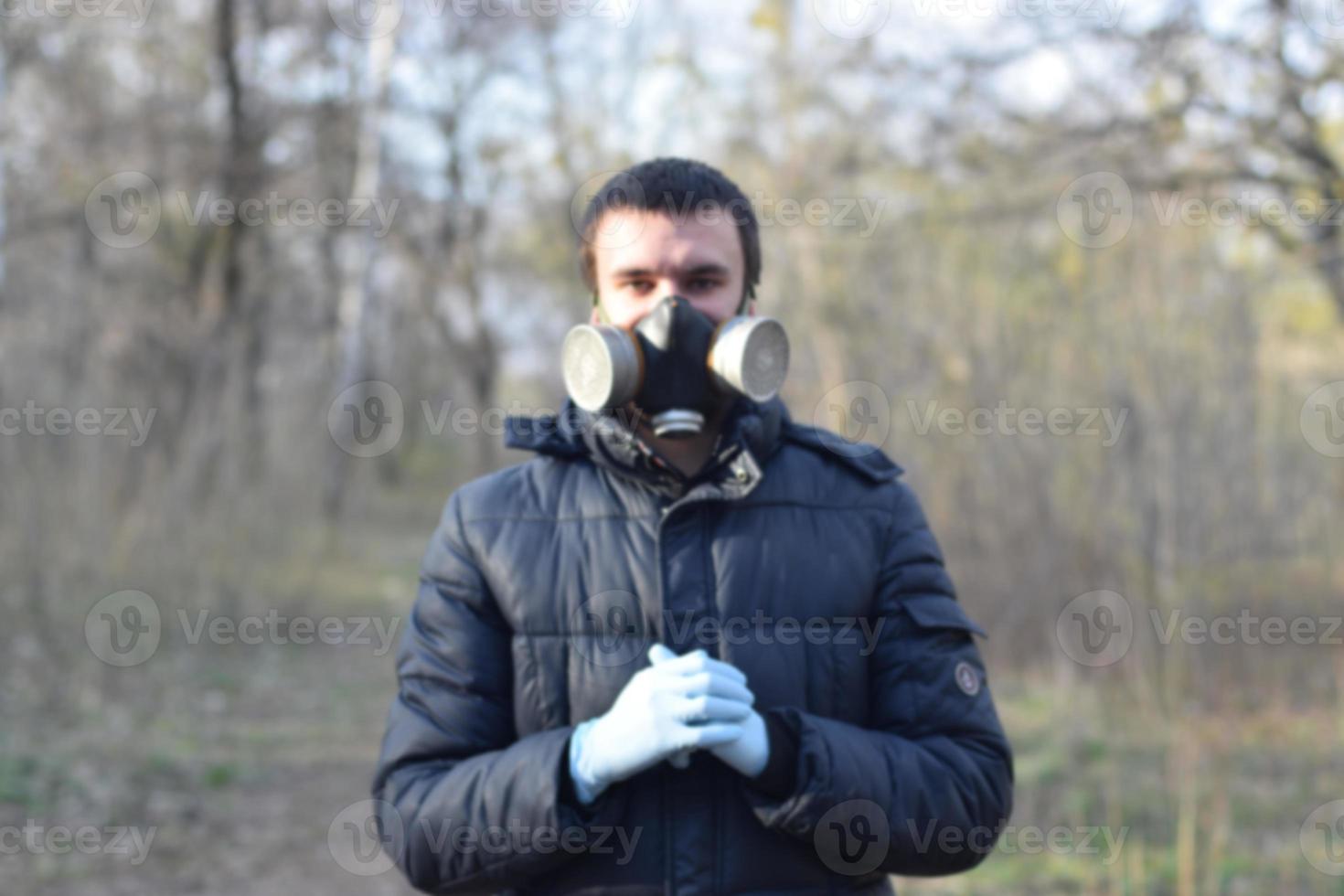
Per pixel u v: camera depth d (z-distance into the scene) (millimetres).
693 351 1598
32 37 10766
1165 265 6625
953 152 7660
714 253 1665
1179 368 6547
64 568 7816
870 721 1689
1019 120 7504
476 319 25047
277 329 15523
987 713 1676
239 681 7902
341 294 16250
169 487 8695
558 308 24719
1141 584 6406
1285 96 6605
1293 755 5098
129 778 5617
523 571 1654
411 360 25000
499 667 1687
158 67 13492
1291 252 6539
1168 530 6383
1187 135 6832
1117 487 6594
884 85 7922
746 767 1502
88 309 8609
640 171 1690
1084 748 5367
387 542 16516
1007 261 7320
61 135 11195
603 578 1635
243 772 5961
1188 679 5953
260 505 9828
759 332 1574
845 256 7520
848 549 1675
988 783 1624
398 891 4586
